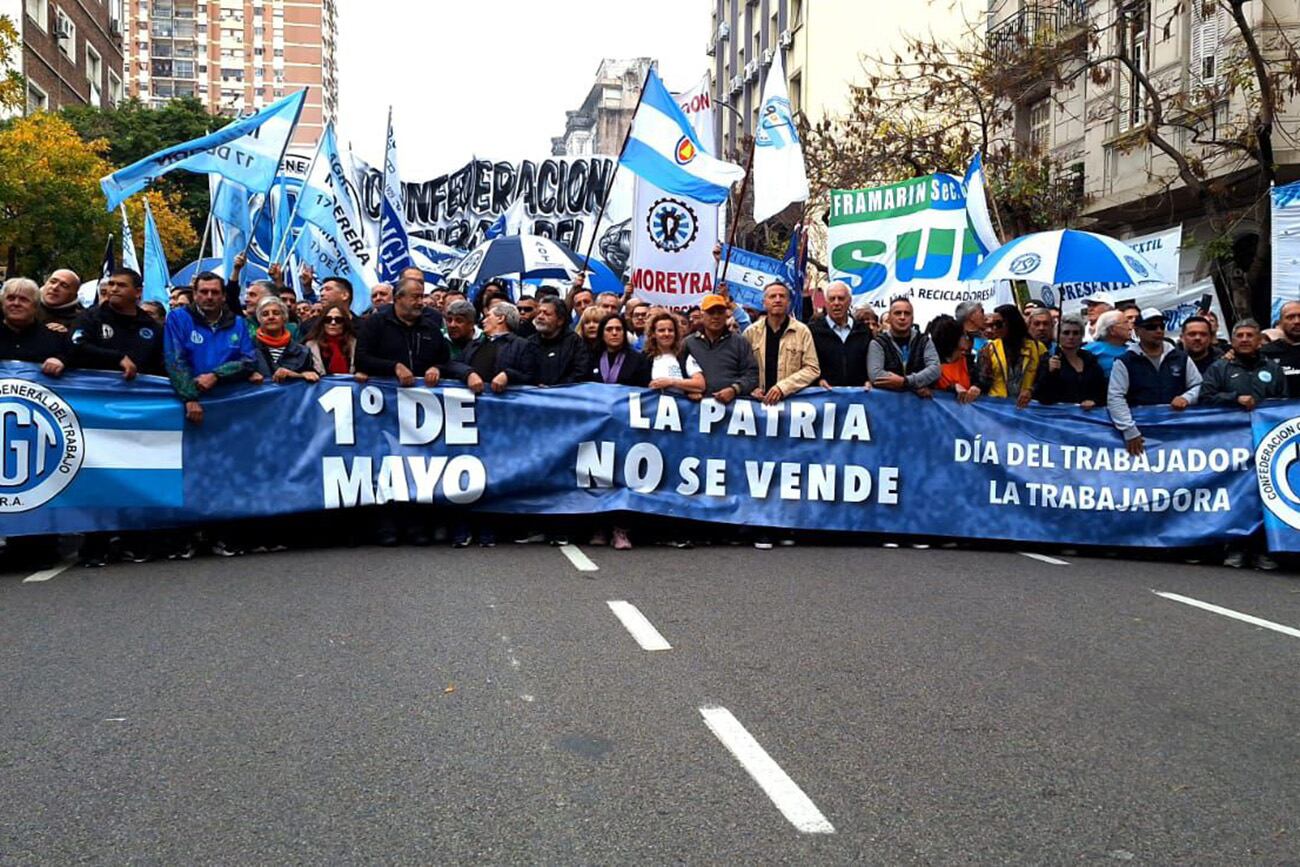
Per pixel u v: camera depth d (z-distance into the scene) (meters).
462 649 5.57
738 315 12.54
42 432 7.70
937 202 12.34
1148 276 11.07
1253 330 8.98
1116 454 9.15
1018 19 23.16
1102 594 7.33
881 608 6.65
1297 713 4.88
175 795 3.84
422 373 8.80
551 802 3.80
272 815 3.68
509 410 8.85
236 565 7.77
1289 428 8.77
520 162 17.80
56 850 3.44
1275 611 6.98
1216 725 4.70
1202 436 9.05
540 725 4.52
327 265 13.86
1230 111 17.42
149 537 8.02
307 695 4.87
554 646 5.64
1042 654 5.72
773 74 11.23
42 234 26.27
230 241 13.36
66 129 26.95
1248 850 3.53
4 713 4.64
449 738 4.38
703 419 9.07
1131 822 3.72
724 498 9.07
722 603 6.68
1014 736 4.50
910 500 9.23
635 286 11.34
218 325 8.25
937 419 9.26
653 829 3.60
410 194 17.69
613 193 17.69
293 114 11.21
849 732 4.50
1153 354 9.34
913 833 3.60
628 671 5.25
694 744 4.34
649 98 11.05
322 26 133.75
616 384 9.10
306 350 8.76
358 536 8.74
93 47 49.19
